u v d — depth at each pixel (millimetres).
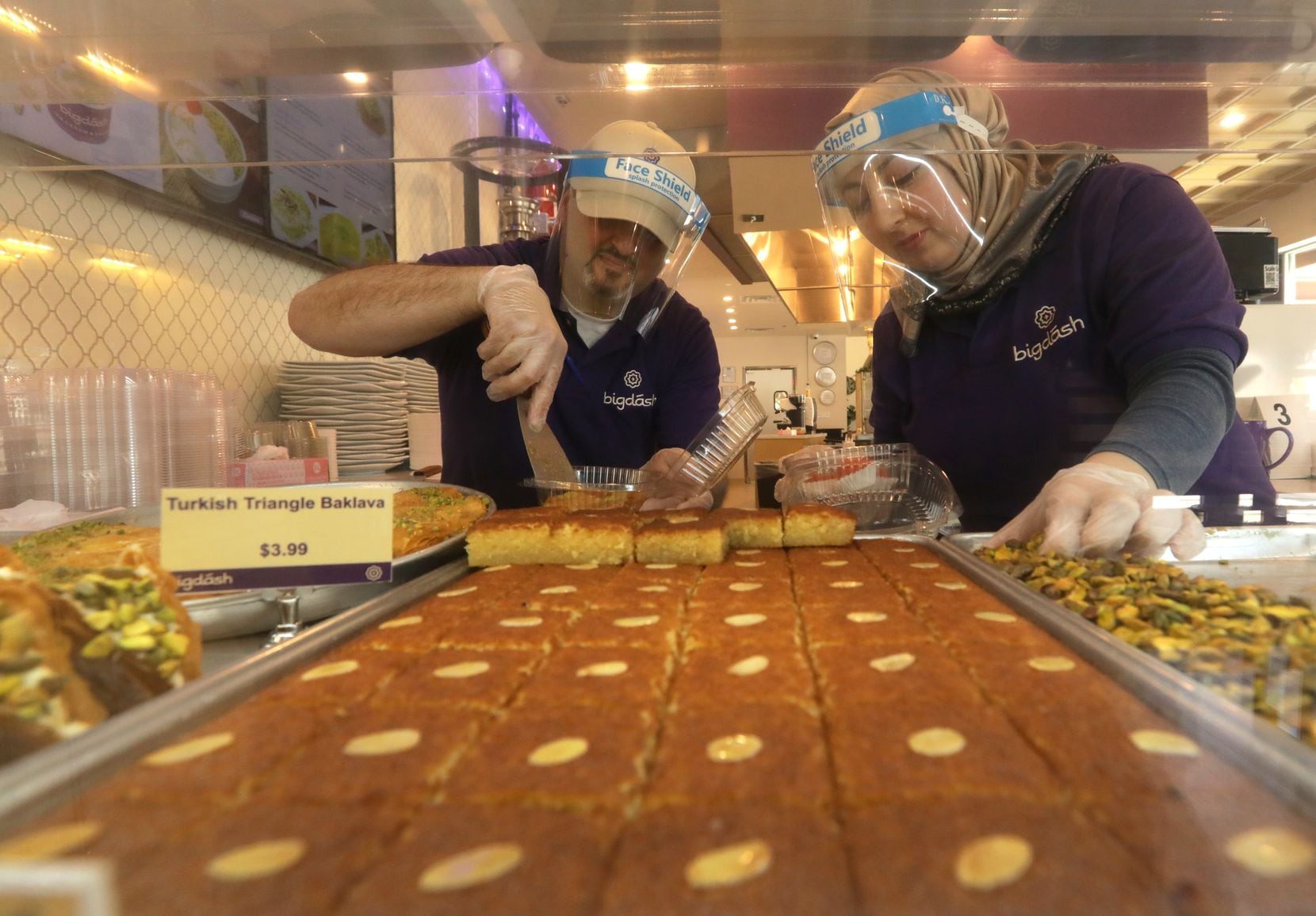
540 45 1162
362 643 799
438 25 1111
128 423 1253
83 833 431
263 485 1476
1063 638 776
